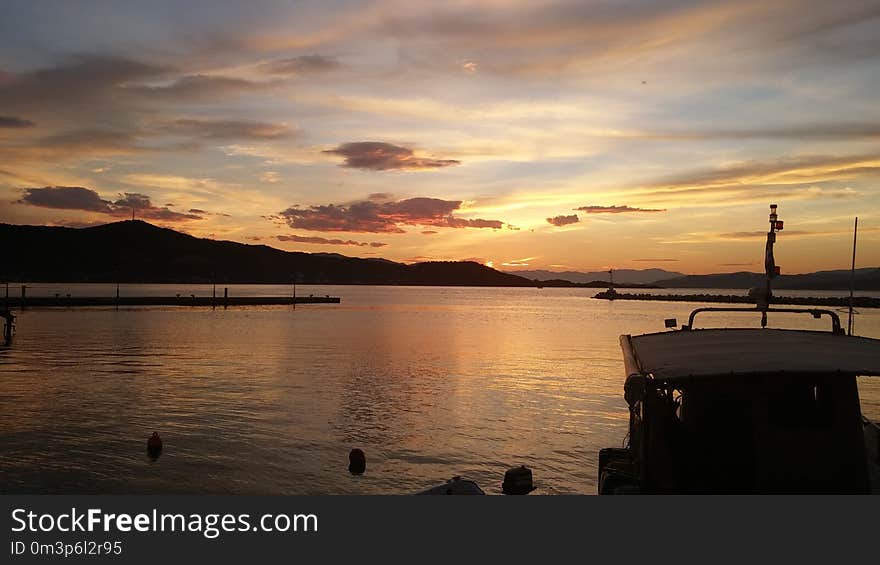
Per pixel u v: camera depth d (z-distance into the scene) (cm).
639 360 841
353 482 2006
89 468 2116
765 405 769
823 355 811
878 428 1018
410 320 11625
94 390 3622
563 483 2014
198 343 6581
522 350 6325
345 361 5197
